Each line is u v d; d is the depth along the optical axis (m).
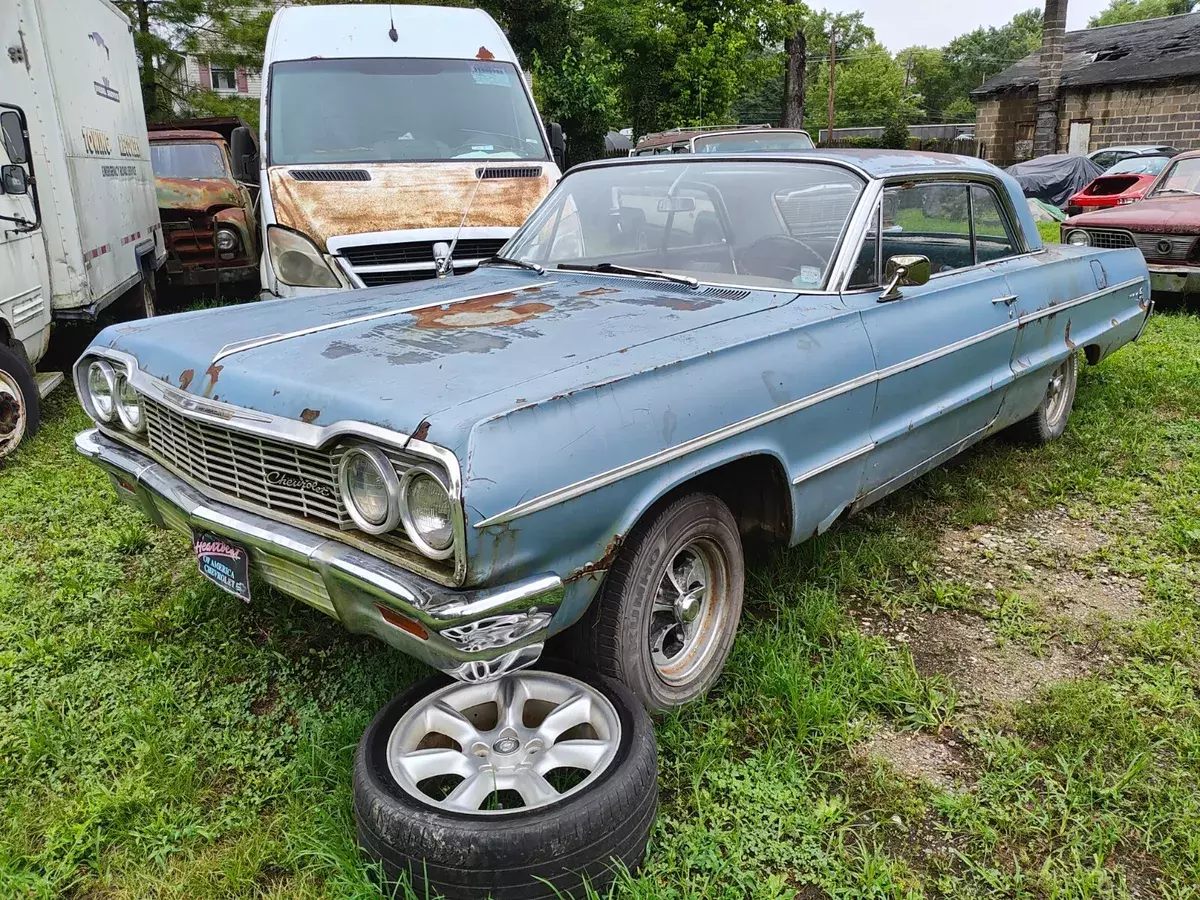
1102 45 31.98
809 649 3.29
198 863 2.36
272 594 3.65
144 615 3.47
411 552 2.25
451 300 3.34
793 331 3.06
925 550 4.06
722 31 24.95
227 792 2.64
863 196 3.53
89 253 6.49
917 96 84.50
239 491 2.65
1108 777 2.67
